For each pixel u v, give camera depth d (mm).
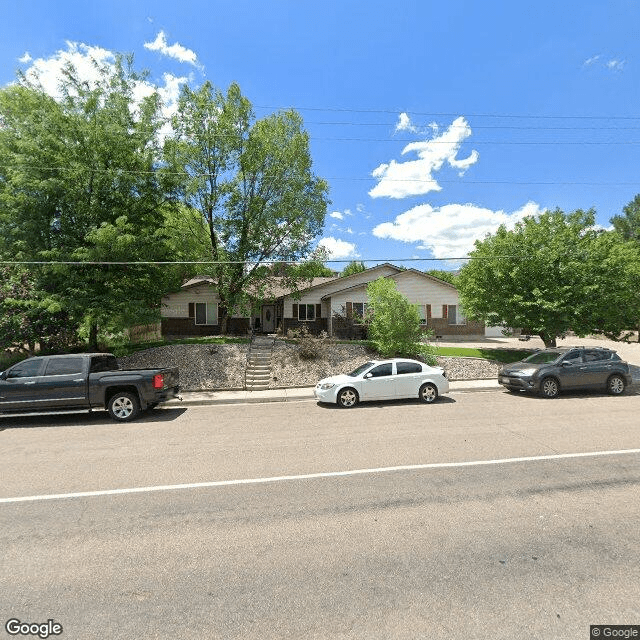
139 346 18281
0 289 14250
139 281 16969
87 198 15516
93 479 6004
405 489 5426
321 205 21500
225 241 21078
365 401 12484
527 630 2811
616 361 13211
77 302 14172
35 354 16203
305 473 6109
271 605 3131
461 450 7145
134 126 16750
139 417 10836
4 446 8047
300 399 13414
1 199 14641
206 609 3098
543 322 17234
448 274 52000
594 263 17141
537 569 3553
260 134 20188
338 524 4469
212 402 12969
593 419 9492
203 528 4430
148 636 2818
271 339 19938
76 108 15773
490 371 17203
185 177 18203
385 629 2846
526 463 6387
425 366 12344
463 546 3959
